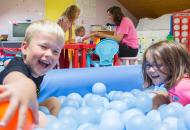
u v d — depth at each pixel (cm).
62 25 354
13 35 521
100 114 127
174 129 105
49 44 117
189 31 365
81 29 493
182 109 125
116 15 374
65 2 605
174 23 374
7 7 586
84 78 192
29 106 57
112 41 322
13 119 53
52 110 145
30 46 118
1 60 307
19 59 118
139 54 554
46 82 175
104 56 322
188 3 568
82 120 119
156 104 153
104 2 645
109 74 203
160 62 154
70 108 133
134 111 125
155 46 157
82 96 190
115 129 106
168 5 598
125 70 212
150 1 602
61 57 334
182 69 153
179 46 157
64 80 183
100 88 180
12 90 54
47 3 598
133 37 365
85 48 307
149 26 609
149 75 163
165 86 163
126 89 206
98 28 591
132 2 633
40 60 118
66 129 102
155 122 112
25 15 590
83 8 617
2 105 54
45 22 124
